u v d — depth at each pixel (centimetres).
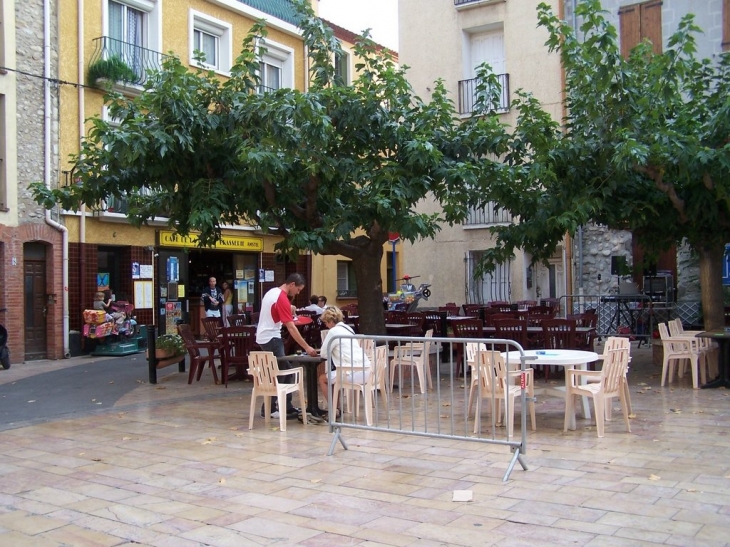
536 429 791
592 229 1884
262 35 1143
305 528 492
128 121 984
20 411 991
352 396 789
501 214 2003
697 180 1051
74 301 1756
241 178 1038
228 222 1221
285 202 1097
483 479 599
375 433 798
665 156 992
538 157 1073
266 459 687
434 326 1402
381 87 1123
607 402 824
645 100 1027
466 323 1212
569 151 1085
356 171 1073
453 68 2061
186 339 1212
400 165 1112
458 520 498
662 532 464
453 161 1117
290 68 2452
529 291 2053
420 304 2141
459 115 2038
